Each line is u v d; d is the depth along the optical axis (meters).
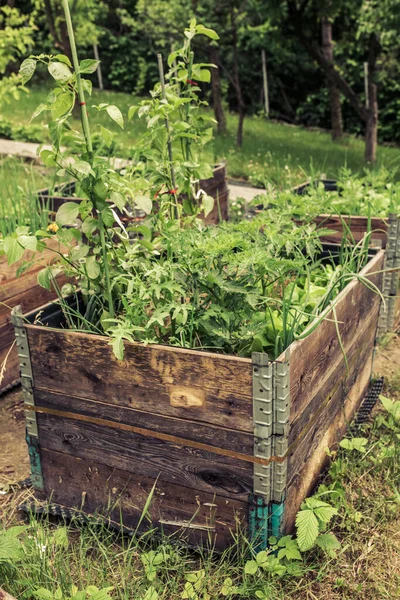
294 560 2.34
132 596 2.20
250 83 20.00
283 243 2.68
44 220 3.94
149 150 2.92
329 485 2.75
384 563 2.39
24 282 3.68
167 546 2.35
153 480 2.39
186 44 2.91
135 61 20.23
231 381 2.11
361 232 4.27
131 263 2.51
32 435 2.58
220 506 2.30
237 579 2.28
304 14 11.34
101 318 2.55
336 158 11.22
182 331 2.40
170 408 2.26
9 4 12.73
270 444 2.14
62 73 2.21
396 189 4.85
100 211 2.36
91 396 2.40
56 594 2.06
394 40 10.46
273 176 8.91
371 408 3.43
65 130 2.34
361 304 3.04
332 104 14.44
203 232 2.57
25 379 2.50
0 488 2.82
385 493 2.76
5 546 2.15
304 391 2.31
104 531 2.52
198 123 3.16
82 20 12.83
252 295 2.34
